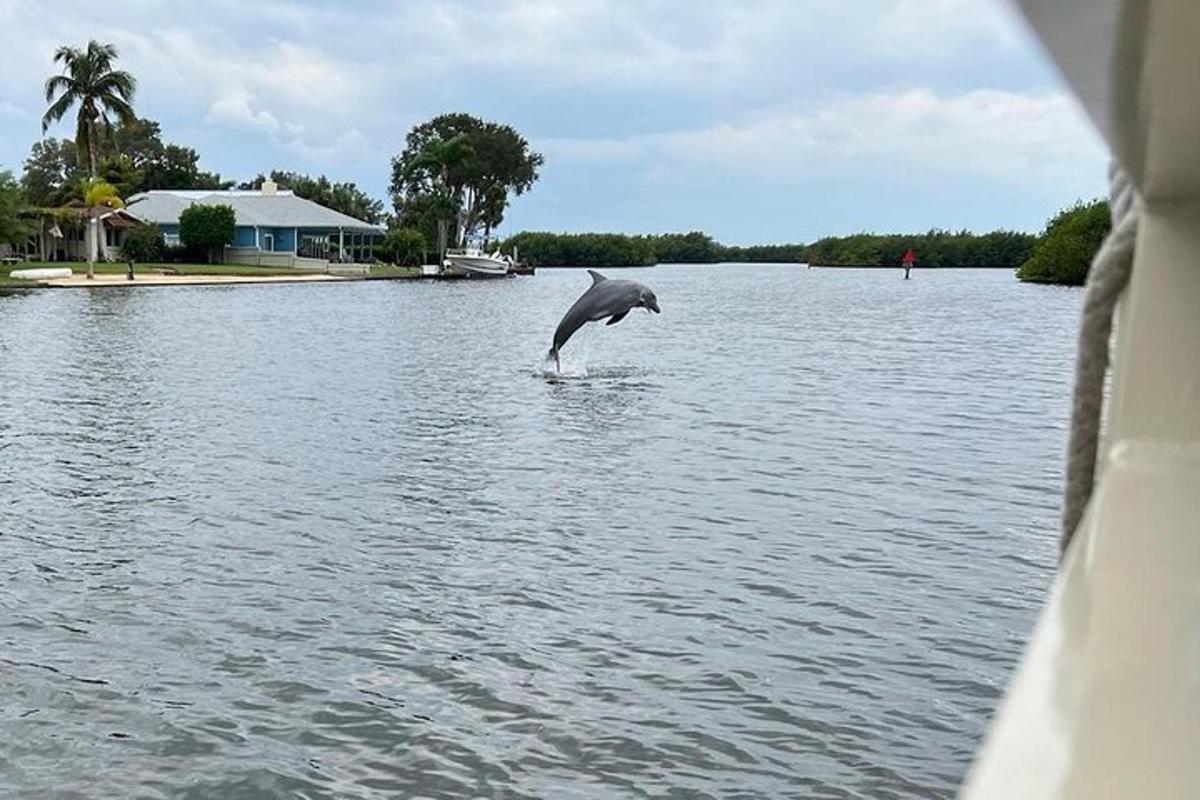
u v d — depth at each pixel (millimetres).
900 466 12844
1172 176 885
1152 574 847
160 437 14797
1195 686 745
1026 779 676
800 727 5992
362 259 86000
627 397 19031
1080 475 1039
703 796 5297
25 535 9617
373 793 5316
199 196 78938
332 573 8578
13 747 5707
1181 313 942
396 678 6598
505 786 5383
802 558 8984
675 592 8102
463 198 99562
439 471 12492
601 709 6184
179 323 35281
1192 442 930
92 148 71938
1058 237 66562
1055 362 25859
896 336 33812
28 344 27984
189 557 9000
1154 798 656
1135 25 626
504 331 34438
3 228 54375
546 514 10422
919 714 6176
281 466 12781
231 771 5504
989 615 7727
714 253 146250
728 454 13555
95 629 7348
